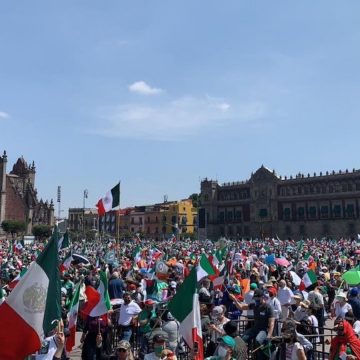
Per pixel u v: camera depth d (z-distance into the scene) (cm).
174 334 1453
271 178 16588
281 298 1838
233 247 6881
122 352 1084
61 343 1074
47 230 14738
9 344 878
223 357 1114
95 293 1530
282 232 16175
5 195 15412
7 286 1992
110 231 19675
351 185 14988
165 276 2620
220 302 2059
